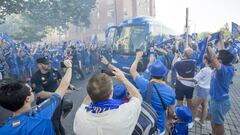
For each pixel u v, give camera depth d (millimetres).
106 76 2035
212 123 4375
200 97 5531
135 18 13945
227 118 6547
